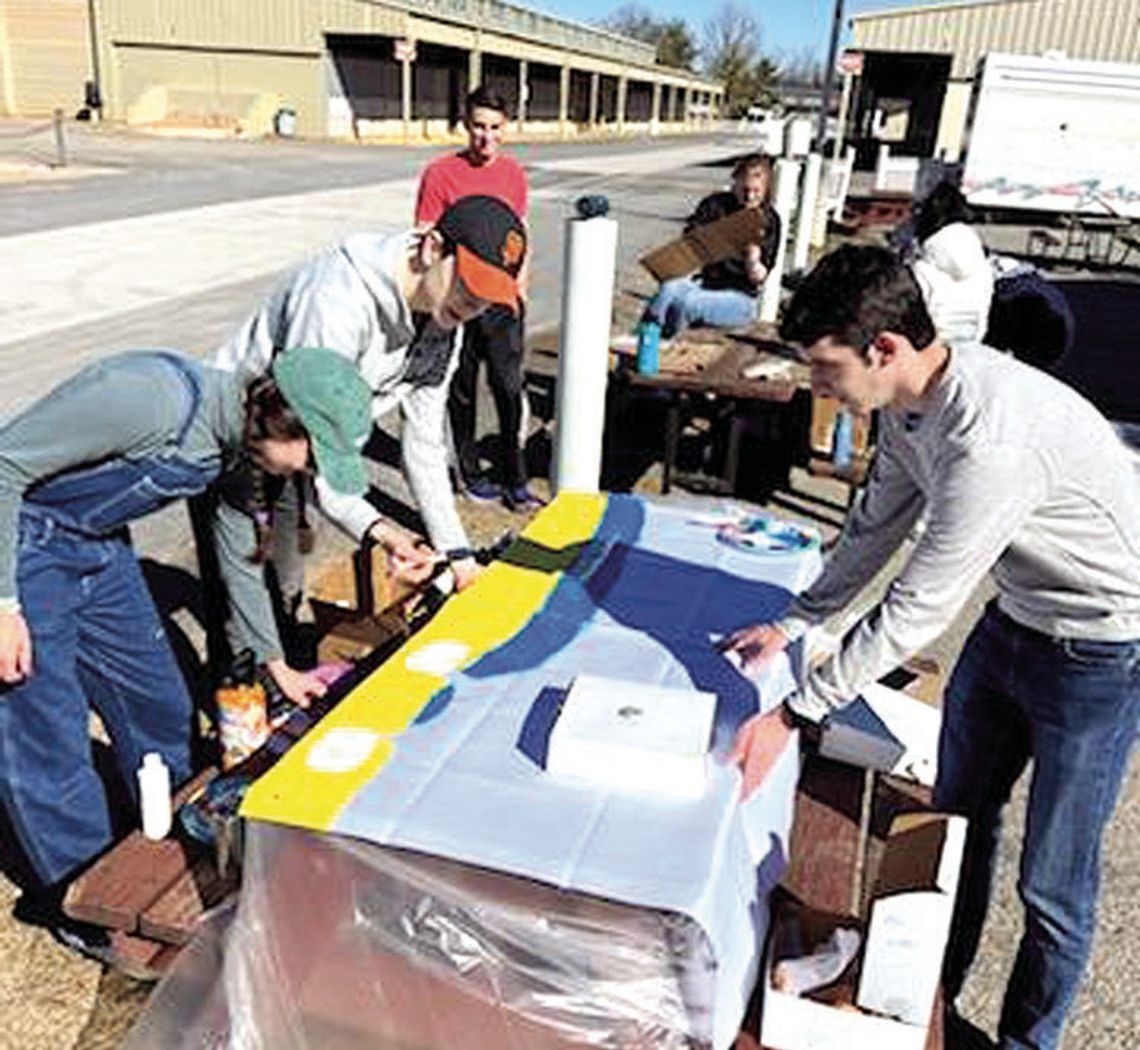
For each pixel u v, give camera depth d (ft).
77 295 28.73
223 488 7.38
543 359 24.29
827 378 5.40
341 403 6.17
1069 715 5.90
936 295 10.37
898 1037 5.01
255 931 5.45
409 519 15.26
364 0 98.89
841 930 5.46
